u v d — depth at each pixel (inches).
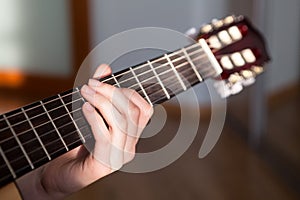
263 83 75.7
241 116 80.0
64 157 26.5
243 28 29.5
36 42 98.3
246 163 67.5
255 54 29.4
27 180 25.8
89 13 92.8
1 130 23.6
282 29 84.4
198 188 60.1
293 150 70.7
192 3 85.0
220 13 83.5
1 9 97.5
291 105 88.0
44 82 100.0
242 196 58.0
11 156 23.2
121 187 59.1
